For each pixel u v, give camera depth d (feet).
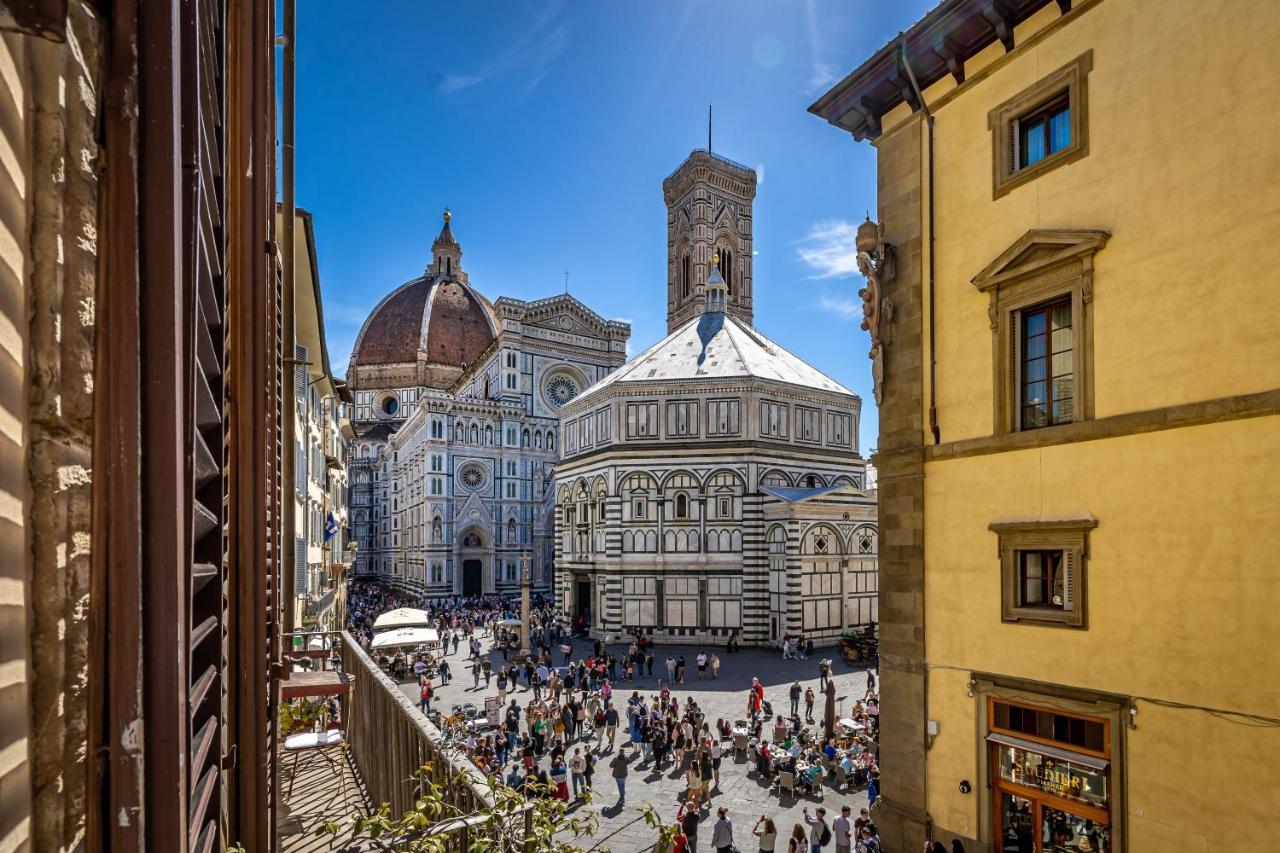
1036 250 41.91
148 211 8.68
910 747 47.73
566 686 121.80
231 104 22.21
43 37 6.51
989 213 45.32
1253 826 31.37
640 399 186.19
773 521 170.60
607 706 99.30
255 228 22.76
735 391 181.16
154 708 8.71
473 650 152.15
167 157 8.80
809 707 103.24
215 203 15.42
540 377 318.65
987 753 43.32
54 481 7.42
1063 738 39.65
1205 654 33.30
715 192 345.31
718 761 83.05
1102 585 37.65
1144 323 36.40
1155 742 34.99
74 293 7.88
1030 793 41.01
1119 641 36.73
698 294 334.85
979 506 44.65
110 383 8.32
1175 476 34.81
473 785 24.84
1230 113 33.40
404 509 337.31
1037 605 41.47
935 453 47.47
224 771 19.15
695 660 153.48
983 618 43.91
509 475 305.12
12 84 6.76
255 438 22.65
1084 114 39.70
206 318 14.75
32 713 7.09
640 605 177.68
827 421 195.21
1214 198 33.86
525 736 87.92
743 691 124.57
